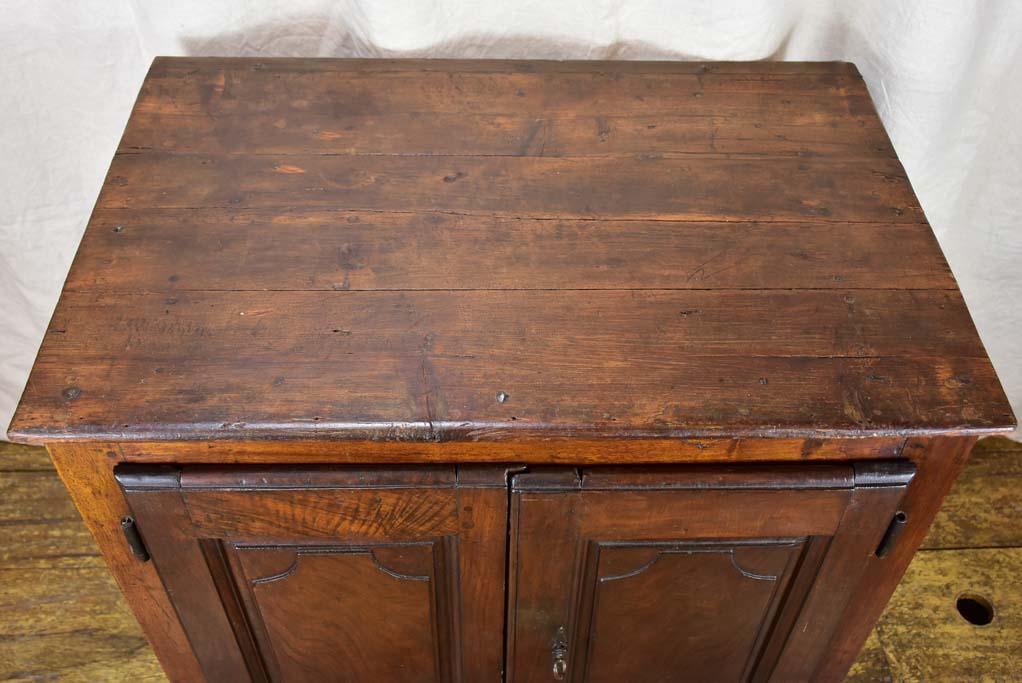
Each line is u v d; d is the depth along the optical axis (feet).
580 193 3.25
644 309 2.91
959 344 2.85
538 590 3.17
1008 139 4.25
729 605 3.31
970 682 4.37
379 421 2.61
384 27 3.84
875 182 3.33
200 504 2.81
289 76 3.66
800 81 3.75
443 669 3.64
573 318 2.88
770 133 3.51
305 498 2.80
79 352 2.75
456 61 3.78
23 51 3.96
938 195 4.50
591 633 3.40
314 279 2.95
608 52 4.10
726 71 3.78
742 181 3.31
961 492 5.07
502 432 2.64
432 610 3.28
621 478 2.77
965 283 4.90
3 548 4.74
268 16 3.94
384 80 3.66
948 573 4.74
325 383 2.69
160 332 2.80
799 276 3.02
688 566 3.12
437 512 2.87
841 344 2.84
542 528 2.92
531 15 3.94
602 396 2.69
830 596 3.26
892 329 2.88
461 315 2.87
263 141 3.39
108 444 2.68
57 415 2.60
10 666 4.34
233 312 2.86
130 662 4.36
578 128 3.49
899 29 3.81
